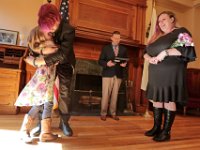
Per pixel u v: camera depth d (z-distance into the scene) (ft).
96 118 11.00
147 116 12.62
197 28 19.04
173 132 8.66
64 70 6.51
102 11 14.02
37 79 5.68
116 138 7.00
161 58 6.88
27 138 5.68
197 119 13.21
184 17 19.52
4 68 9.95
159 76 7.11
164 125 7.22
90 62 13.76
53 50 5.50
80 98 13.08
